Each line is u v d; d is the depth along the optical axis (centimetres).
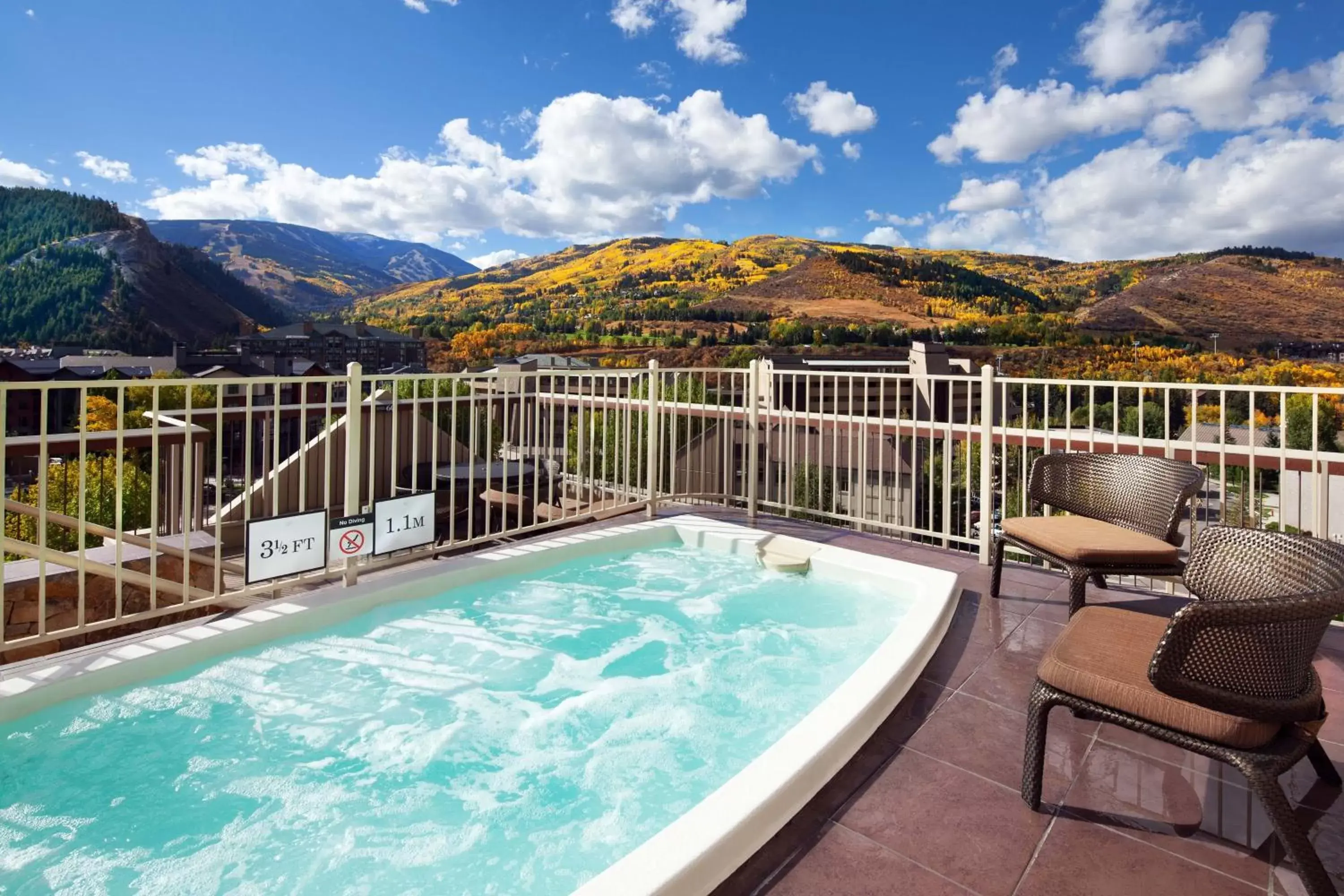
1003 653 299
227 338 11088
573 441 634
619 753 250
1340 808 194
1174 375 3409
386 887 185
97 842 200
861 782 208
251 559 317
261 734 256
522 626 360
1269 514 367
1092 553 274
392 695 287
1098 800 198
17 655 303
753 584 419
